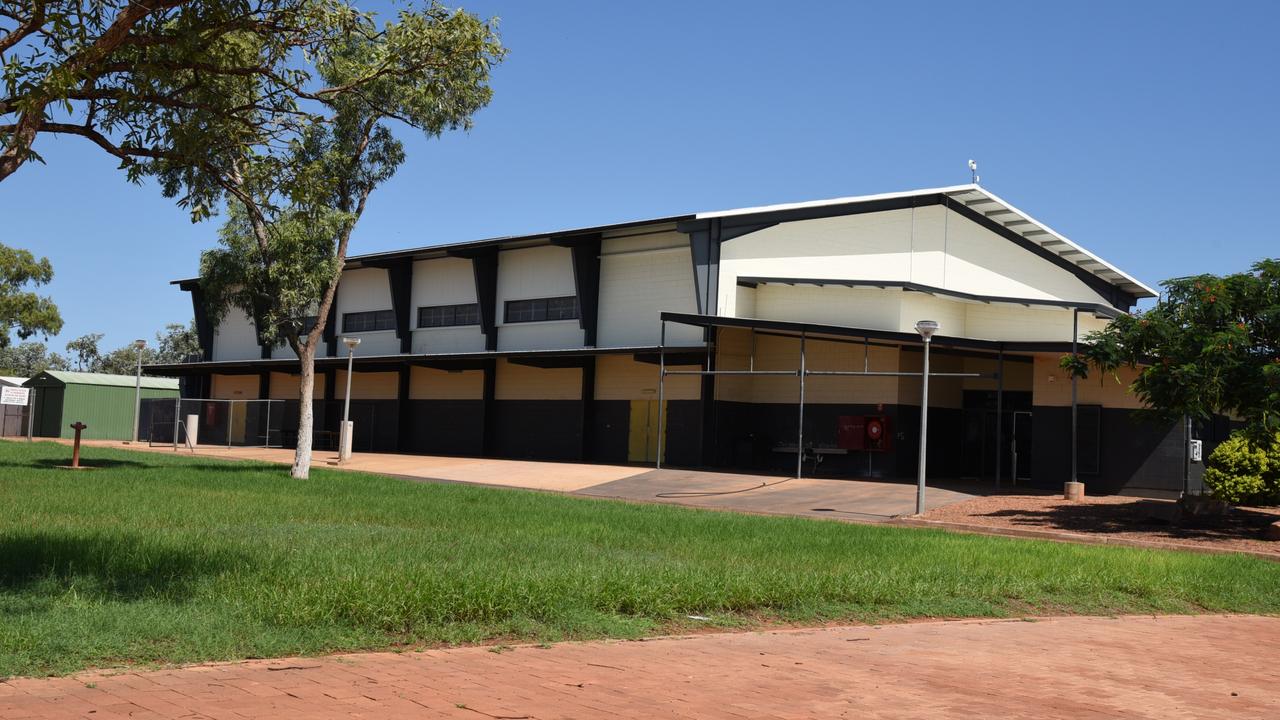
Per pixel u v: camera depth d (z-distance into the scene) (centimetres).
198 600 839
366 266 4388
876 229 3281
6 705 546
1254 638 980
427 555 1153
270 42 1088
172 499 1794
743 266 3189
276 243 2552
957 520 2059
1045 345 2606
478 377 4059
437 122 2306
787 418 3309
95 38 960
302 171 1162
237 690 602
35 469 2555
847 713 614
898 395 3067
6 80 865
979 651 845
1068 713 639
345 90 1179
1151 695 704
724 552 1328
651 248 3512
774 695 655
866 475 3127
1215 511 2048
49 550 1055
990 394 3297
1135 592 1191
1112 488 2670
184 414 4947
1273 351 1886
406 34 1292
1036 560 1348
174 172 1994
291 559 1055
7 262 5928
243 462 3297
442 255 4125
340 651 734
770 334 3366
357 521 1578
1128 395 2669
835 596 1038
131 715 537
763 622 938
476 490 2362
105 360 10106
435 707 584
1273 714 660
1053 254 3672
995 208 3438
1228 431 2928
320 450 4406
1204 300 1905
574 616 862
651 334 3488
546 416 3825
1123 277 3831
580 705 605
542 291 3819
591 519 1730
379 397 4416
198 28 993
